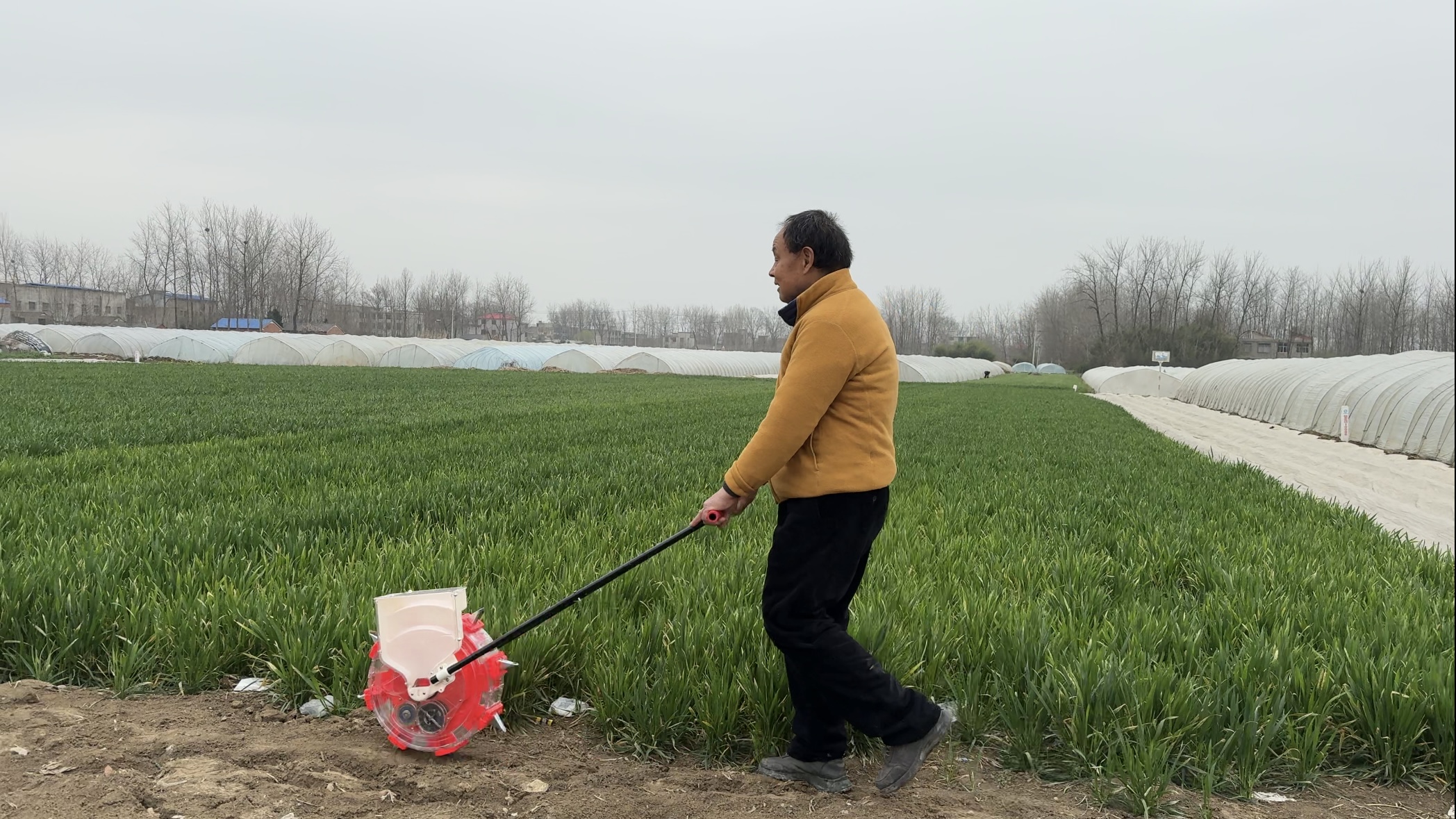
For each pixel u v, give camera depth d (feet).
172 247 297.12
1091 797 10.93
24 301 331.57
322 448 38.42
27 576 14.70
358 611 14.24
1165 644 14.44
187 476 28.55
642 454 39.81
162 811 9.46
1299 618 15.79
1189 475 38.52
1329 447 67.41
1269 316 342.64
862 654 10.40
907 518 25.43
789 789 10.93
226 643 13.58
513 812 10.05
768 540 21.52
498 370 162.30
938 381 200.23
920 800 10.67
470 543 20.38
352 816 9.73
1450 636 14.60
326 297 347.97
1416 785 11.35
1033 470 39.52
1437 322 297.12
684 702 12.14
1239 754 11.23
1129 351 292.81
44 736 11.14
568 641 13.74
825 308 10.23
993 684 12.85
